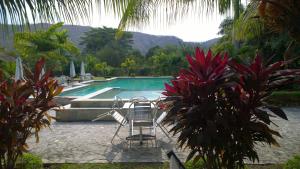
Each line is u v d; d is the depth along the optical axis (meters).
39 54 21.52
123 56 44.12
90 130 7.36
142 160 4.89
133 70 33.81
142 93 19.33
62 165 4.66
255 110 2.59
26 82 3.83
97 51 48.53
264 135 2.72
